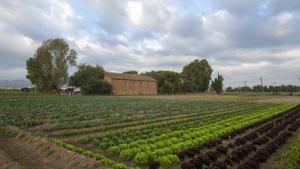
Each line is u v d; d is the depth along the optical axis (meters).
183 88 105.38
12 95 57.91
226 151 11.62
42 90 77.75
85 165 9.32
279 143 12.98
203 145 12.56
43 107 31.38
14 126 17.31
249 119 21.41
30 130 16.00
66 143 12.88
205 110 31.31
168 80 109.31
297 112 28.17
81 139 14.12
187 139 13.64
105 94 75.81
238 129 16.66
